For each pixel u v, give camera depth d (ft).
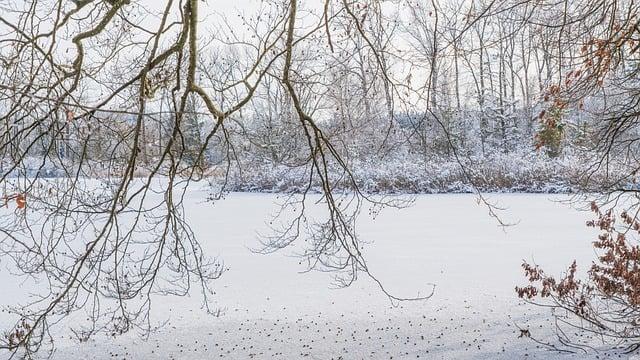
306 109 23.56
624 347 22.38
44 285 35.35
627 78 20.40
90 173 19.39
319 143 21.01
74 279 18.24
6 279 36.76
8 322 27.68
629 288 22.38
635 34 20.97
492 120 116.47
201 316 28.60
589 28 18.28
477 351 22.76
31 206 17.87
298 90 22.34
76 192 19.48
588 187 40.37
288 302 30.83
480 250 43.80
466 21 19.02
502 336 24.31
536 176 83.46
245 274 37.78
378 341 24.35
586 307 27.04
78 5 15.61
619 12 19.84
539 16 19.85
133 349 24.11
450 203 74.95
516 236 49.60
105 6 18.16
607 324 25.27
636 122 21.72
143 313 29.12
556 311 27.45
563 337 23.81
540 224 55.83
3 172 17.35
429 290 32.40
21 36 16.08
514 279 34.30
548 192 82.17
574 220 57.62
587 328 24.43
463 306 28.94
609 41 17.69
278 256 43.96
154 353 23.63
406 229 55.26
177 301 31.42
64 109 14.65
